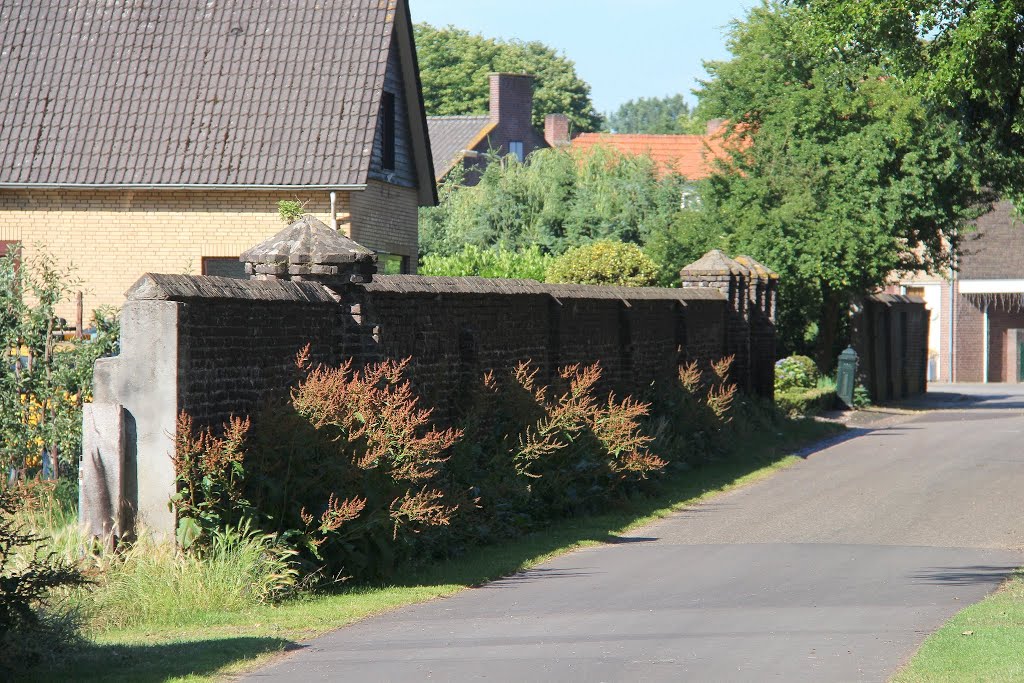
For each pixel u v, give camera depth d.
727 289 87.69
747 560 42.66
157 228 83.19
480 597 36.84
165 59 86.88
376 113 82.88
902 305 136.25
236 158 82.00
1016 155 65.06
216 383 37.41
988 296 193.25
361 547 38.84
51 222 83.94
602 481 56.50
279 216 82.12
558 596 36.69
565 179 130.88
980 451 79.31
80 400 50.72
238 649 29.48
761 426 85.12
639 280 105.44
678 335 78.75
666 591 37.09
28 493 37.47
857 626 31.17
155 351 35.81
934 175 111.12
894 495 59.41
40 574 27.88
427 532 42.47
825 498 58.81
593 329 66.00
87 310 83.62
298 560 37.06
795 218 112.12
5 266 53.62
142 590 33.47
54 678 27.02
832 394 113.81
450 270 106.31
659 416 71.31
